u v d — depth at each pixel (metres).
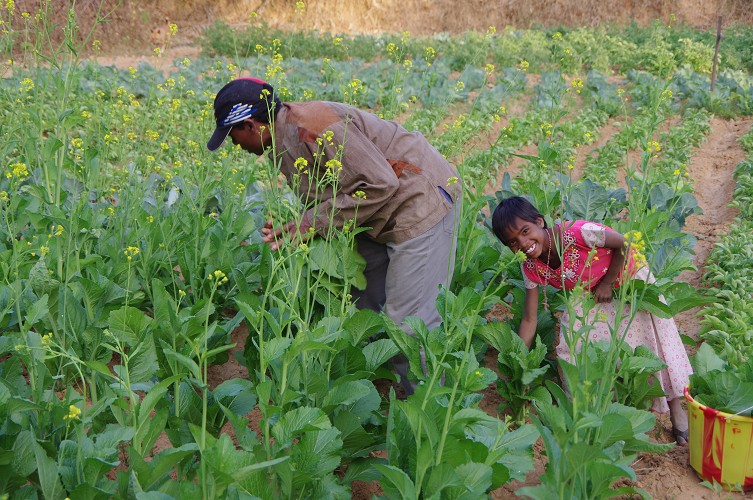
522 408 4.14
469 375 3.04
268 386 3.01
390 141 3.89
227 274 4.91
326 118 3.78
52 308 4.14
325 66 12.19
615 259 3.77
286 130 3.85
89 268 4.43
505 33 17.33
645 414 3.28
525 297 4.24
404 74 8.58
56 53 5.42
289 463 2.89
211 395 3.54
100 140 5.74
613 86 12.91
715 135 10.84
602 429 2.89
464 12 21.00
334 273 3.93
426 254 3.92
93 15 18.12
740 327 4.93
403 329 3.96
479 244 4.71
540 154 5.57
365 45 16.30
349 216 3.83
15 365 3.52
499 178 9.14
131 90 11.38
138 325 3.55
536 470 3.74
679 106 11.88
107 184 5.86
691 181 7.95
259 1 20.78
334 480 3.23
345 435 3.42
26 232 5.18
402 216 3.88
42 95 5.58
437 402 2.96
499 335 4.04
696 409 3.54
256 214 6.09
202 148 5.90
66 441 2.86
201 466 2.65
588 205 5.93
